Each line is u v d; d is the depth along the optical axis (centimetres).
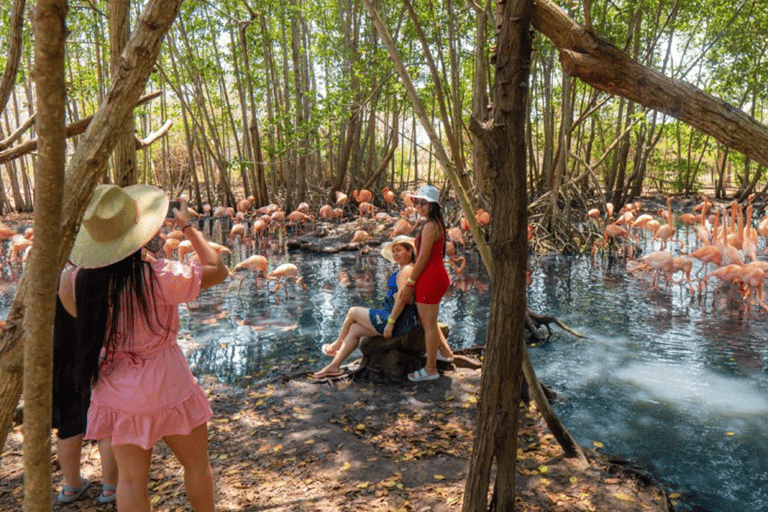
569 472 385
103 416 257
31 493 124
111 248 244
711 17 1823
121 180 346
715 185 2906
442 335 579
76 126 235
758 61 1967
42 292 119
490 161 265
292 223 1761
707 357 641
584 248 1420
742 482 394
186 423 262
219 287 1022
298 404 502
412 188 2823
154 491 364
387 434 443
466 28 1412
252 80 2159
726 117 172
